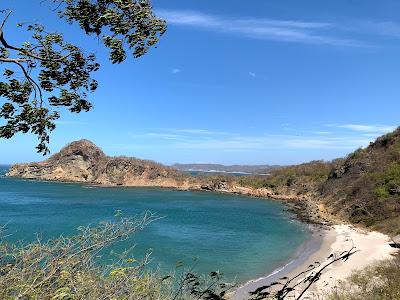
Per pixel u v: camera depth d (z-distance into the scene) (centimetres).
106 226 534
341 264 2442
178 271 1359
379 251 2844
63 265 409
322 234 4122
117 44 611
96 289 416
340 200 5684
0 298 371
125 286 430
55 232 3472
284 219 5469
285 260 2952
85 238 457
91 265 446
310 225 4816
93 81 670
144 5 619
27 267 402
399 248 2920
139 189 11050
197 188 11075
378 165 5753
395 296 1330
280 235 4150
